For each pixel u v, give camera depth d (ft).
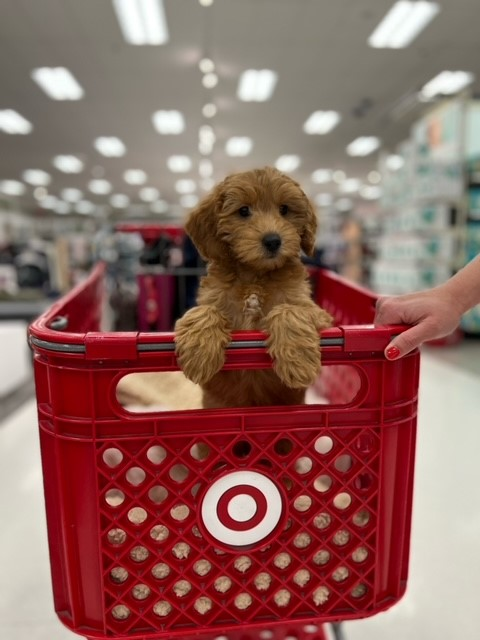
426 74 21.31
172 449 2.52
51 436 2.56
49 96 23.86
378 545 2.78
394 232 18.95
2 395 10.02
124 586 2.66
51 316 3.27
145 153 36.24
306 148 34.88
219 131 30.32
